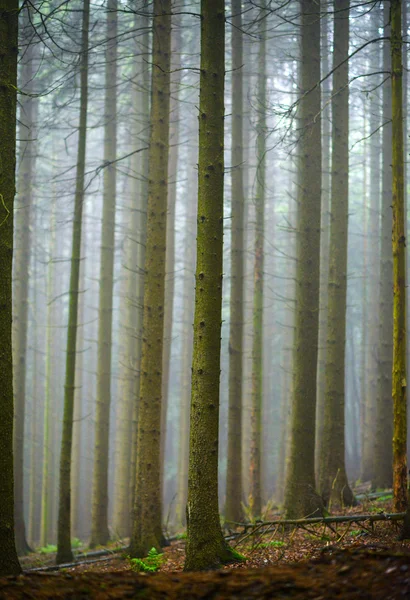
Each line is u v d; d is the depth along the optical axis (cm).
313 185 1406
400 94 1084
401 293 1080
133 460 1742
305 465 1341
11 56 901
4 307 860
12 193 888
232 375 1659
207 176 930
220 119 948
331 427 1577
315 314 1388
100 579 675
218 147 940
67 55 1881
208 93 946
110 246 2069
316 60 1418
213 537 882
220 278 920
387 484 1927
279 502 2691
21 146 2108
